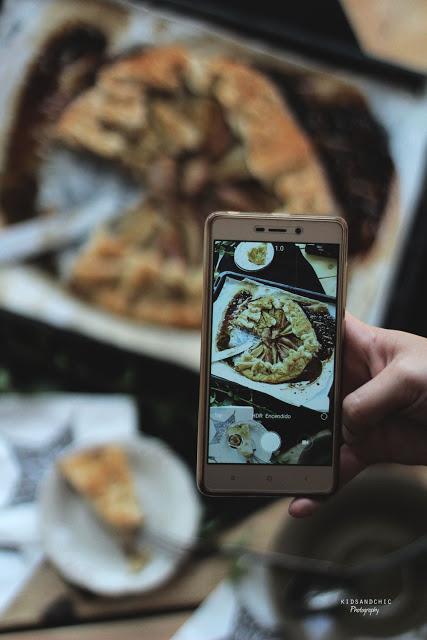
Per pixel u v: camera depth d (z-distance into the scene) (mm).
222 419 591
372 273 802
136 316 794
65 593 752
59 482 763
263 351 592
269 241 592
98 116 791
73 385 799
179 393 804
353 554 753
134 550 760
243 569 756
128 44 794
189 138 795
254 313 592
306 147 799
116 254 795
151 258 797
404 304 800
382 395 599
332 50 800
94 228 797
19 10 784
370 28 809
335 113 804
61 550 751
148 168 795
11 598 746
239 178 799
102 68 791
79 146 791
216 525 774
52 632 744
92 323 792
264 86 798
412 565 745
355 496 761
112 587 746
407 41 811
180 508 772
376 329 637
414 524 756
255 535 771
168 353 795
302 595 742
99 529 762
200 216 800
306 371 592
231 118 797
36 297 790
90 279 793
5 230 789
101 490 761
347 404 605
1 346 796
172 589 755
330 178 801
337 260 592
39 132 789
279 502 781
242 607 748
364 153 805
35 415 788
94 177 797
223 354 592
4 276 788
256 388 592
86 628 745
